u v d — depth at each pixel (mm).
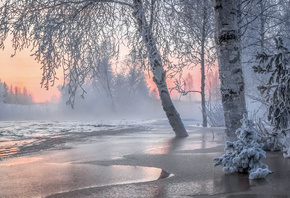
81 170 6918
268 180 5332
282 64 7188
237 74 6859
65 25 12383
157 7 11922
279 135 8594
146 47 12352
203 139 12336
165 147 10258
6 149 11469
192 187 5078
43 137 15844
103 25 13398
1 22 11945
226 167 6039
